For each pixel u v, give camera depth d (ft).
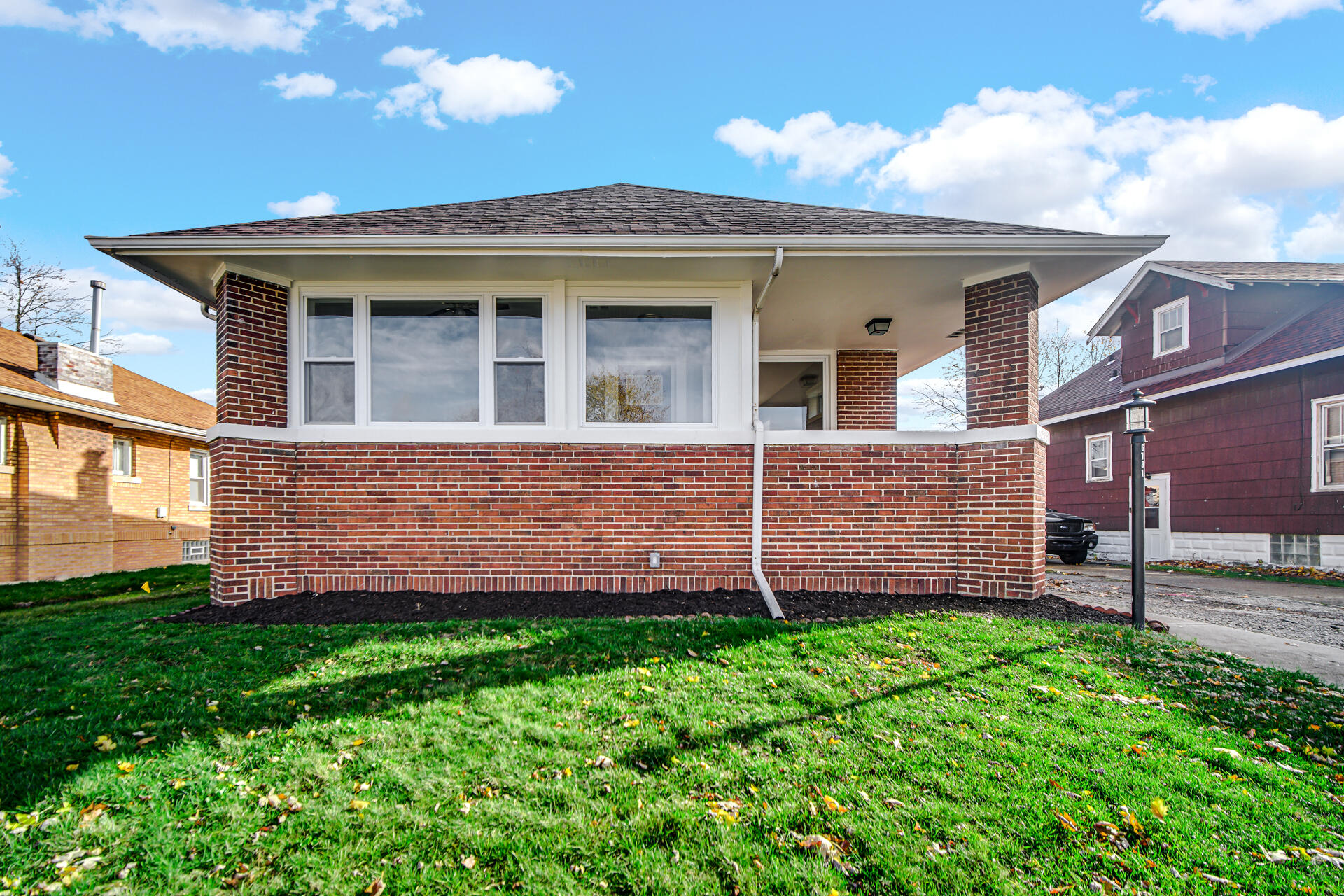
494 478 21.95
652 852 7.68
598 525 21.93
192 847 7.72
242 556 20.68
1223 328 43.78
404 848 7.73
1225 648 17.16
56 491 40.42
